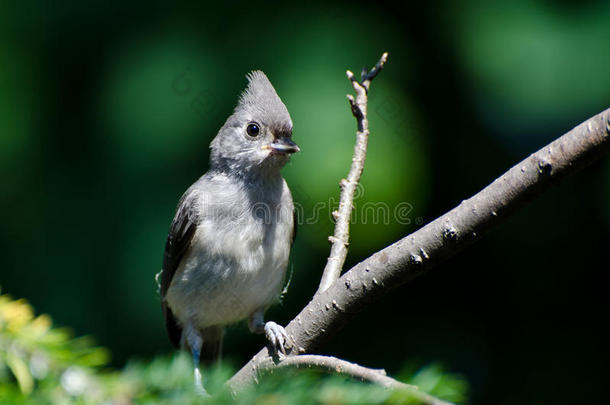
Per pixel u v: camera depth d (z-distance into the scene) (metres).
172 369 3.23
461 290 9.35
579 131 3.46
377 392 3.15
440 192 8.92
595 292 9.19
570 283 9.25
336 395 3.15
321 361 4.12
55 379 3.19
